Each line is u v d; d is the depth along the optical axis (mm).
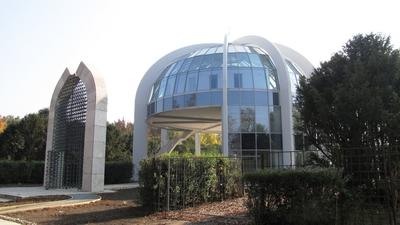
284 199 10164
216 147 65125
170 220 11977
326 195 9805
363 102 12961
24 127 47438
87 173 22344
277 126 30984
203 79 31938
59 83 27000
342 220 9844
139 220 12102
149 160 14680
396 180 9648
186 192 14758
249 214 10867
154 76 37625
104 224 11469
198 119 37656
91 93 22969
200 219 12000
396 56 13961
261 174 10406
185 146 64062
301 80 16109
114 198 18906
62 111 26766
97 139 22391
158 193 14078
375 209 9867
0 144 46625
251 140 30219
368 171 9969
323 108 13961
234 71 31625
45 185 25578
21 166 32375
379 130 13016
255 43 33750
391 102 13078
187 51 37156
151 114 35562
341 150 10750
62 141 26250
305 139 15656
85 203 16359
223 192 16641
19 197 19188
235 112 30656
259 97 31078
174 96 32906
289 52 35500
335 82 15203
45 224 11562
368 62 14086
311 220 9719
